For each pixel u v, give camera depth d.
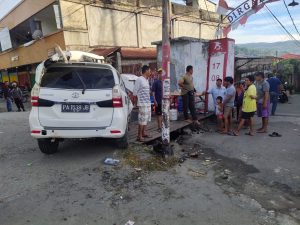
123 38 17.59
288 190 4.53
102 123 5.08
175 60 10.73
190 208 3.84
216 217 3.63
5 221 3.51
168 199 4.07
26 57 19.75
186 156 6.08
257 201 4.12
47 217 3.60
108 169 5.04
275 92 11.27
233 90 8.05
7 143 6.94
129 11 17.70
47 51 16.48
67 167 5.15
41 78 5.14
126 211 3.75
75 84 5.14
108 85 5.23
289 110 13.04
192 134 8.27
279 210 3.88
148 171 5.03
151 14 19.12
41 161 5.49
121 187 4.42
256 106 8.20
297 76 22.53
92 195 4.16
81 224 3.47
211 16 24.75
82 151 5.98
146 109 6.39
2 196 4.12
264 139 7.61
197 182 4.68
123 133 5.27
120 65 15.38
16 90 15.35
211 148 6.83
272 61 22.14
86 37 15.62
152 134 7.10
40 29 18.84
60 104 5.01
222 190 4.42
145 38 19.00
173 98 9.34
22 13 18.97
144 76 6.35
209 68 10.52
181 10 21.62
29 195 4.14
